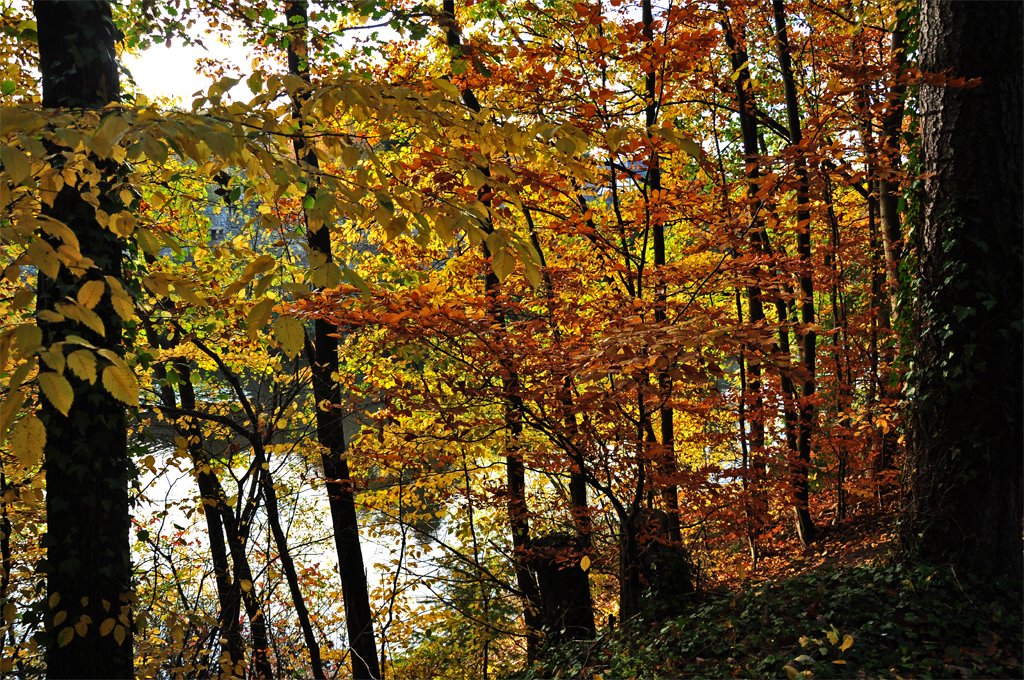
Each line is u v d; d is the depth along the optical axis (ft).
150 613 18.37
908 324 21.24
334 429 24.18
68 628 11.81
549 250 26.63
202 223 25.53
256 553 22.56
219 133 7.11
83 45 13.06
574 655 21.61
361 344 25.17
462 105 9.64
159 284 7.55
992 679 13.10
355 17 26.91
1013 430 16.25
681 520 26.05
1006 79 16.60
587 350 15.29
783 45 29.58
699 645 17.40
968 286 16.52
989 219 16.52
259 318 6.99
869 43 29.73
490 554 30.66
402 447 21.33
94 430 12.68
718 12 20.51
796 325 13.60
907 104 22.27
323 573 29.14
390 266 26.35
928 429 17.13
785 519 35.01
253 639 20.98
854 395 31.32
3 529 13.62
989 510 16.19
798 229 18.11
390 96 8.72
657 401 15.35
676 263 20.74
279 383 22.45
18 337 5.84
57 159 11.79
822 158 17.02
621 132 9.37
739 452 27.81
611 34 19.30
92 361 6.09
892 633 14.75
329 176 8.11
